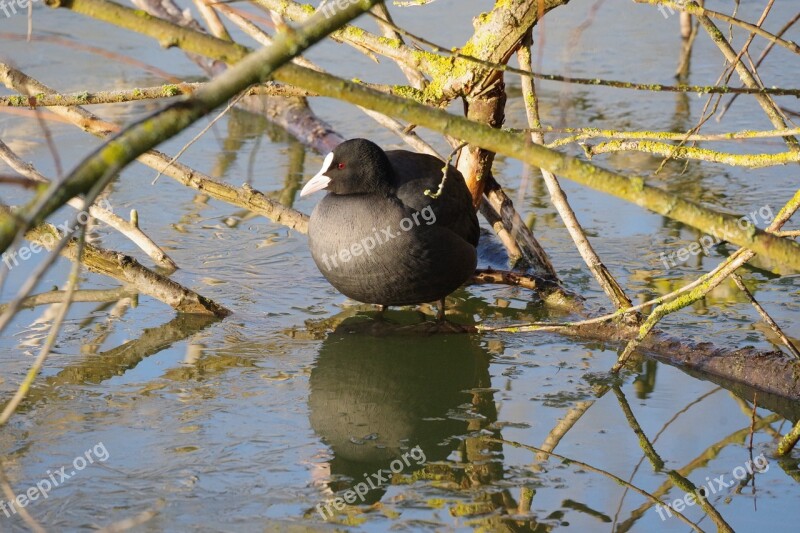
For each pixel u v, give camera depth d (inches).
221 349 395.9
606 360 390.9
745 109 652.7
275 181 570.3
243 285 455.2
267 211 464.8
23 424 330.3
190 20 671.8
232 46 171.5
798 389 349.1
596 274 405.4
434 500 291.6
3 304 424.5
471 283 468.1
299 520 278.7
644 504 287.9
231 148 625.0
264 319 424.5
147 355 388.8
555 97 678.5
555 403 356.5
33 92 422.0
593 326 410.6
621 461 314.0
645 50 759.1
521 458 318.3
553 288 444.5
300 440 327.0
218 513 281.4
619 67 724.7
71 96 351.3
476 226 430.3
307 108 652.1
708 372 374.0
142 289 420.8
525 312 437.4
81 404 346.0
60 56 724.0
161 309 432.5
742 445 323.3
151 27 167.5
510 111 650.8
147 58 732.0
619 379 372.2
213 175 573.6
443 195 402.9
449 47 714.8
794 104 641.0
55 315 423.5
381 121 487.5
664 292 439.2
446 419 347.6
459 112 647.1
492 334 415.8
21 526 271.9
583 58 742.5
